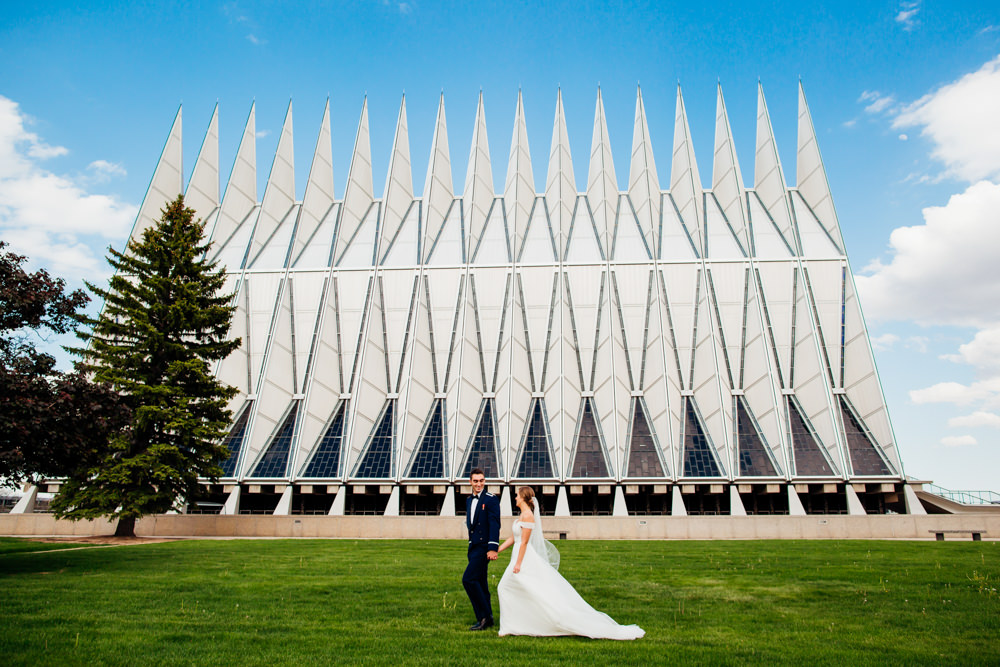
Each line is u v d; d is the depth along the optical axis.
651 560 17.86
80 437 14.86
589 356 41.78
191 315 26.20
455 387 38.50
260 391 39.28
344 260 45.34
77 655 6.97
